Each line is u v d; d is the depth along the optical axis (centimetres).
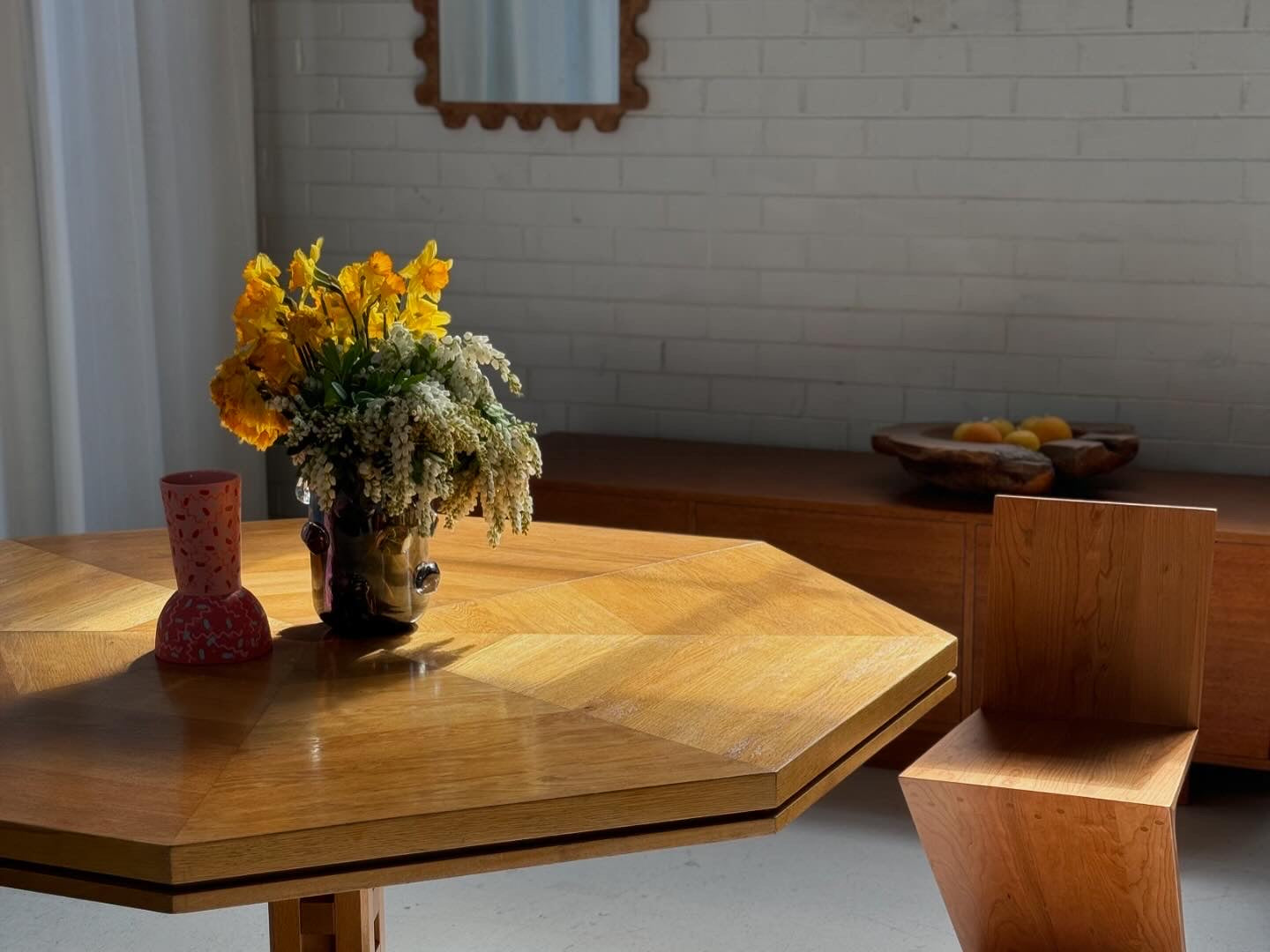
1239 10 342
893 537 324
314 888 135
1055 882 207
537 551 236
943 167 370
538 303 411
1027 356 372
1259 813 312
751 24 378
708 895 277
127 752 152
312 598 204
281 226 429
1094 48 354
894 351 382
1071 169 360
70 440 348
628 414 409
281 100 421
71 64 352
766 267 389
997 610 234
